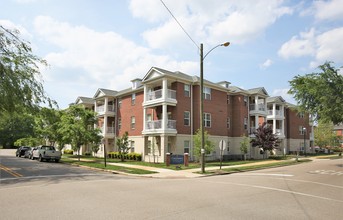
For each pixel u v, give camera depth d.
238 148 36.78
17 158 35.50
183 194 10.20
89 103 45.88
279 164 26.97
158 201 8.80
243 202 8.78
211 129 33.03
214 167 23.11
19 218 6.71
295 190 11.45
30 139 50.22
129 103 37.06
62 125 31.95
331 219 6.90
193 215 7.05
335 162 30.88
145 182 13.96
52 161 31.30
